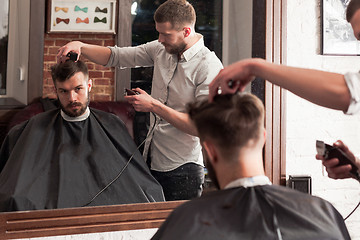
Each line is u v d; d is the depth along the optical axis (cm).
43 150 256
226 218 118
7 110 251
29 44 252
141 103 271
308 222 121
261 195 125
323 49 308
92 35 265
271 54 293
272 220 119
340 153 157
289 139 308
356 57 319
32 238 251
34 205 251
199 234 114
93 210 262
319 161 315
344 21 311
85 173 262
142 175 274
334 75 135
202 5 280
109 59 269
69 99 259
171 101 280
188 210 122
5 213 247
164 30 268
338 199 321
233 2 285
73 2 259
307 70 136
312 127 312
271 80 138
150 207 273
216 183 136
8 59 248
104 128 268
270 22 290
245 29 288
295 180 300
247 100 129
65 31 259
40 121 257
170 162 279
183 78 279
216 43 284
